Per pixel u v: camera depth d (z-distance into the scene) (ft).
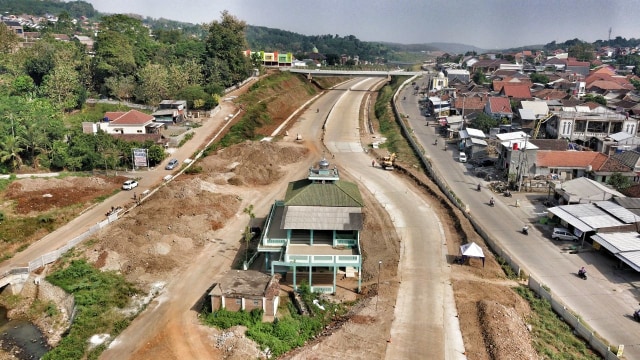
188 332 150.41
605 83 586.86
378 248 209.26
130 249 194.90
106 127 344.08
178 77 455.63
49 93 398.21
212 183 275.18
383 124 453.99
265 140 375.25
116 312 161.27
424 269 191.21
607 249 201.46
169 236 206.39
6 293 182.39
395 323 155.02
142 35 597.93
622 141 339.77
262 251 179.63
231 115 425.28
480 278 186.19
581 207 236.02
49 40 537.65
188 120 407.44
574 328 158.81
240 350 138.31
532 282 181.16
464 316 159.33
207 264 194.49
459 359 138.10
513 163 297.74
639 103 474.49
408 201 263.90
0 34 538.06
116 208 242.17
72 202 245.45
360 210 183.73
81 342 146.00
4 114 310.04
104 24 561.02
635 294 180.24
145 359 138.41
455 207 253.03
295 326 152.97
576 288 183.73
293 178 301.84
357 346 143.23
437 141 391.65
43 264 188.96
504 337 144.46
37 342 157.28
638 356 145.38
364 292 176.04
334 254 175.52
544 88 579.07
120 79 450.30
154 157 306.96
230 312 156.46
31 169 286.25
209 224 226.17
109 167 298.97
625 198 240.94
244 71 552.41
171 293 173.06
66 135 315.58
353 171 315.78
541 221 239.91
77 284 174.60
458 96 495.82
